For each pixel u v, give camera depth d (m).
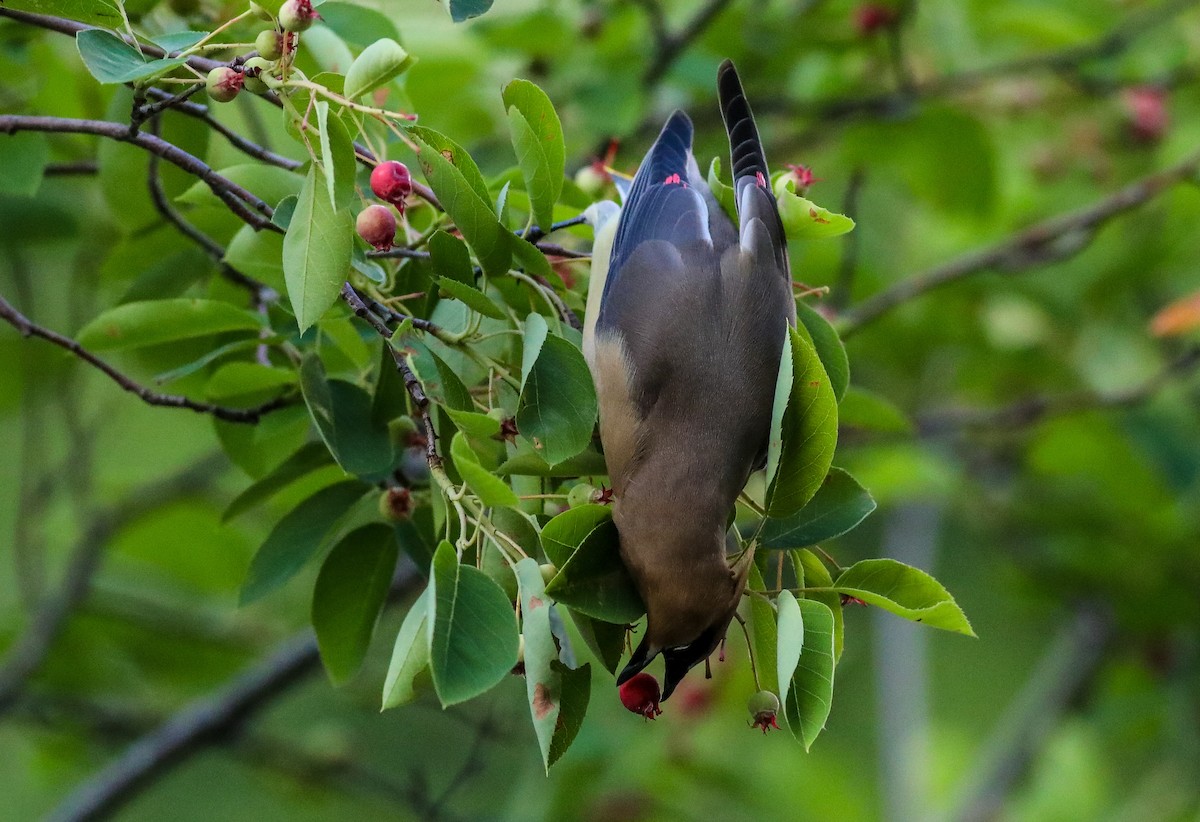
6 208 10.20
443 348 5.95
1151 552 13.27
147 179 7.42
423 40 10.16
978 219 12.27
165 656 12.14
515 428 5.78
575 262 7.05
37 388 11.55
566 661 5.06
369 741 15.40
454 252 5.73
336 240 5.30
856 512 5.52
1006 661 16.88
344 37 7.30
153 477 13.04
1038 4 13.24
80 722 11.70
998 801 13.53
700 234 6.39
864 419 7.32
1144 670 13.80
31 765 12.46
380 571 6.38
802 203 6.26
